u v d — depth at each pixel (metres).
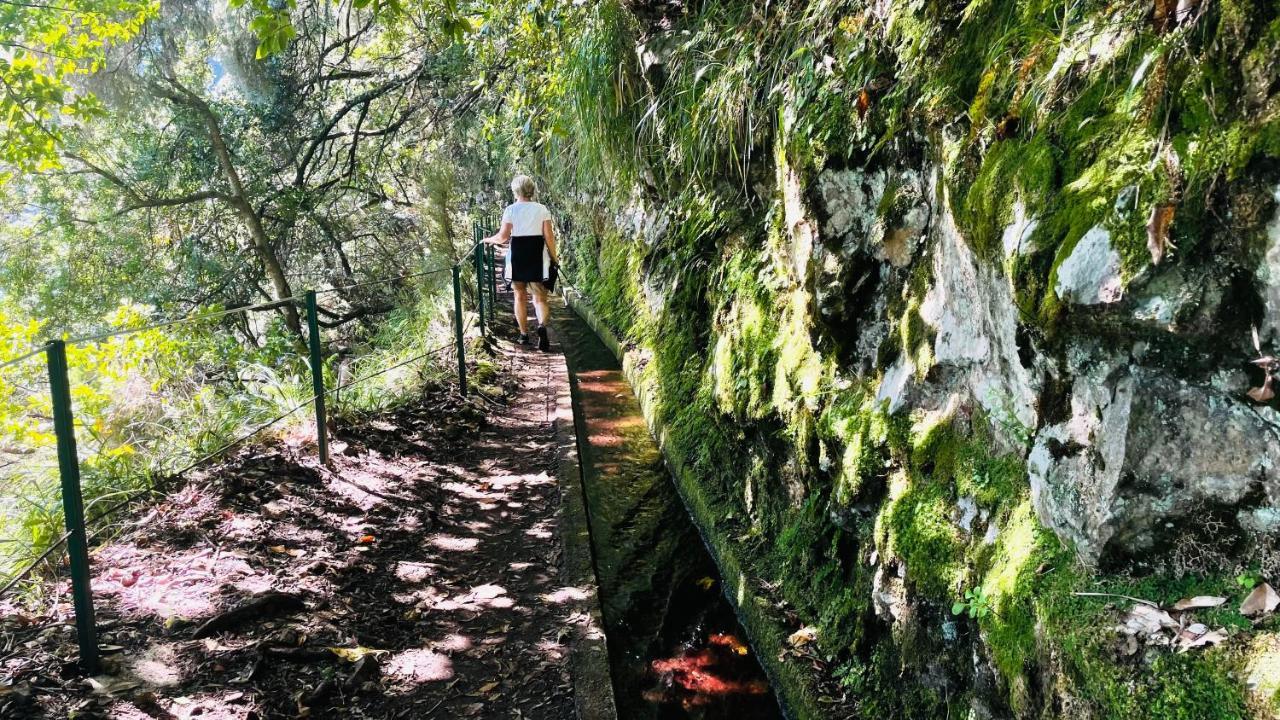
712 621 4.16
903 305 3.28
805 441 3.84
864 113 3.35
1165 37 1.91
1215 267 1.78
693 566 4.68
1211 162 1.75
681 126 5.66
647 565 4.71
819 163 3.56
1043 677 2.11
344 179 16.61
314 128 16.39
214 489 4.34
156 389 5.43
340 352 10.63
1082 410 2.13
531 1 6.55
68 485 2.77
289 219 15.41
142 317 7.25
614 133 6.68
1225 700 1.67
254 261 16.12
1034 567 2.28
